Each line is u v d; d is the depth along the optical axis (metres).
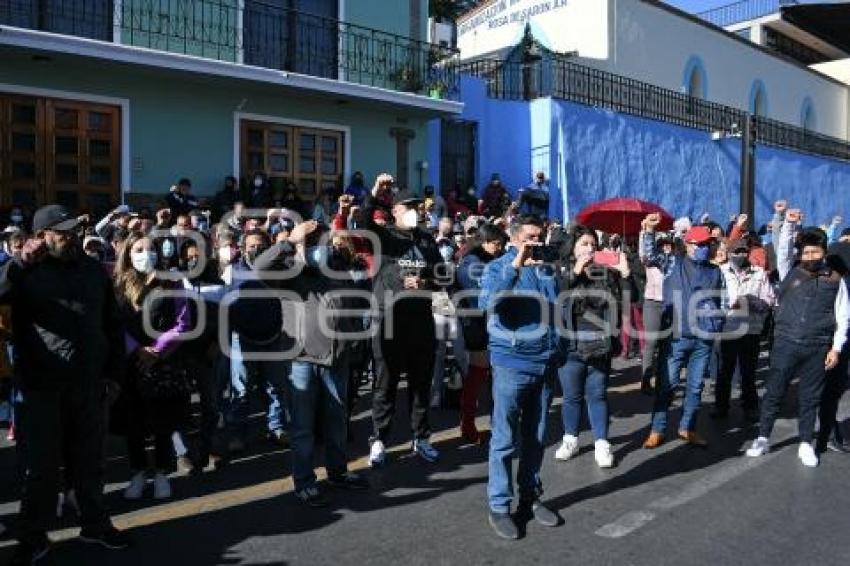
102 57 11.00
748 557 4.43
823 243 6.15
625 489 5.61
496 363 4.81
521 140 17.56
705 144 20.56
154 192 12.48
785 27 31.28
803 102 28.16
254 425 7.16
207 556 4.40
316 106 14.34
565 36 20.69
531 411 4.98
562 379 6.27
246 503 5.23
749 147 20.58
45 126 11.45
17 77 11.15
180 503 5.22
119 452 6.31
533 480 5.01
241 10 13.48
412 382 6.10
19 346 4.26
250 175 13.56
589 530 4.82
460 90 16.81
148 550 4.47
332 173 14.62
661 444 6.79
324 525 4.87
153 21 12.49
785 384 6.36
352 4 15.01
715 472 6.02
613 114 18.16
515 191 17.58
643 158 18.83
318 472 5.91
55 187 11.57
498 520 4.77
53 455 4.27
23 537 4.23
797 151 23.92
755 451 6.46
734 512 5.14
